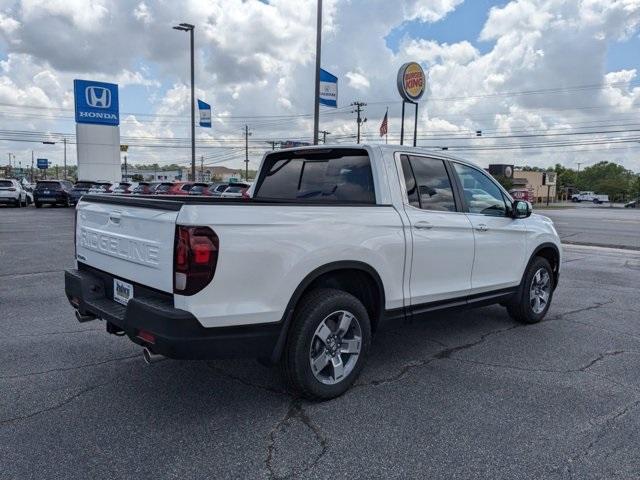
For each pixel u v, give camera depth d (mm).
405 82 23719
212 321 3203
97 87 44469
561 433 3412
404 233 4242
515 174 84438
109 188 31047
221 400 3844
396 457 3105
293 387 3748
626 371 4547
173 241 3170
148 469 2939
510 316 6297
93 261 4164
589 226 23719
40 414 3576
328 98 18594
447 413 3682
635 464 3062
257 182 5383
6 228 16781
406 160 4543
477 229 4969
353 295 4258
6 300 6789
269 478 2883
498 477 2922
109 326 3873
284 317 3521
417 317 4500
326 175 4734
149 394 3926
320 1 17391
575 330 5820
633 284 8688
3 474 2859
